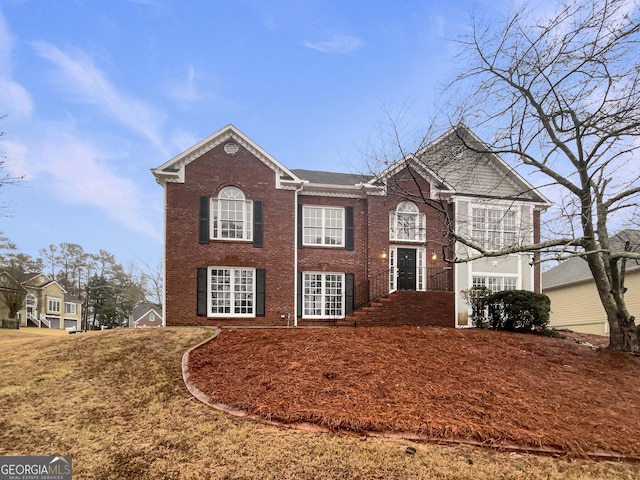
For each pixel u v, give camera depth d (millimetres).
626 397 7109
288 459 4508
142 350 9211
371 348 8719
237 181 15523
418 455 4645
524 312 13172
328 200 16688
